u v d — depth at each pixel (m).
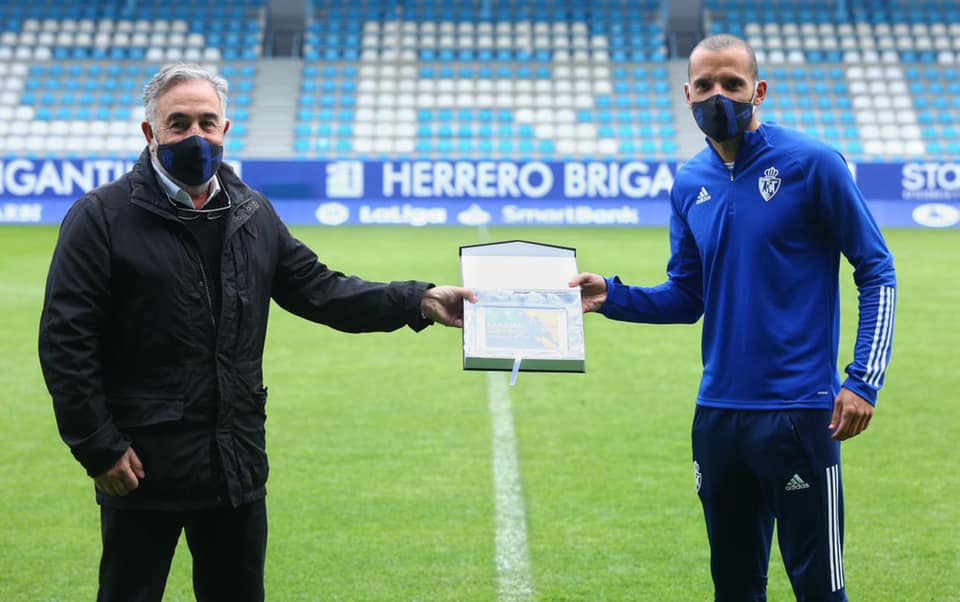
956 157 24.08
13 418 6.75
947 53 26.80
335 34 27.33
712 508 3.14
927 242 17.58
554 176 20.52
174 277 2.73
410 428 6.50
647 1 28.86
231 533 2.87
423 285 3.19
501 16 28.16
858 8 28.55
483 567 4.26
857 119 25.03
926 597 3.95
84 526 4.78
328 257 14.70
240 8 28.25
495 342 3.17
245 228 2.85
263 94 25.39
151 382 2.74
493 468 5.65
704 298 3.17
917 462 5.79
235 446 2.79
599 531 4.68
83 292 2.67
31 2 27.95
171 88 2.74
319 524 4.77
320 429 6.47
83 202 2.72
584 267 13.62
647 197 20.61
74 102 25.08
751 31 27.75
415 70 26.16
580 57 26.62
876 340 2.90
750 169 3.05
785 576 4.25
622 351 9.08
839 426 2.91
